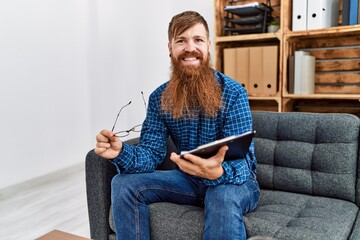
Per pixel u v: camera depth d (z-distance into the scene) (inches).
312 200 54.7
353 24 85.0
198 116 53.4
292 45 99.9
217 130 53.0
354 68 96.7
